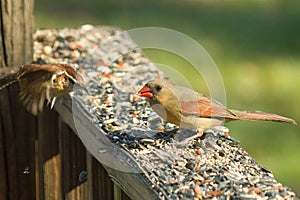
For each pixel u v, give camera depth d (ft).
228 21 69.46
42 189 29.22
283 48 63.67
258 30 67.26
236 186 19.70
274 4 73.26
